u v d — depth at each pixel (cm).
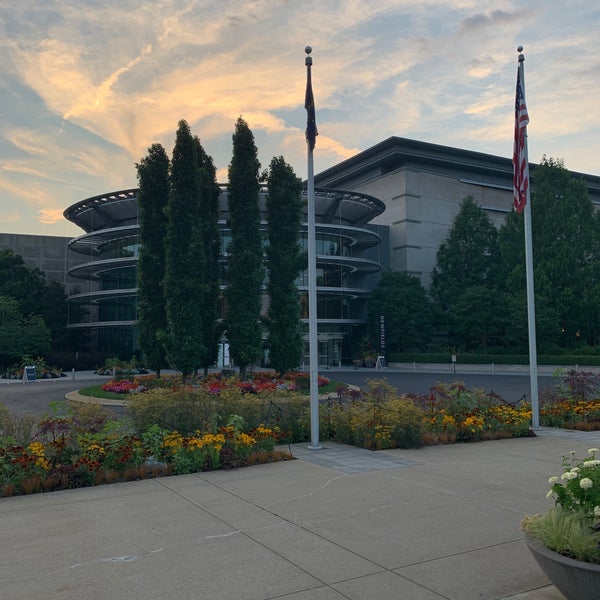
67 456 971
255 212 2850
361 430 1248
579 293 4844
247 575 527
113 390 2661
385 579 517
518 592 491
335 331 5969
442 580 515
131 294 5303
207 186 2930
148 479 941
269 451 1114
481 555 578
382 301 5888
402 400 1368
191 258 2692
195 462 998
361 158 6956
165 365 2928
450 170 7069
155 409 1198
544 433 1468
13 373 4300
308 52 1266
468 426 1334
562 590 443
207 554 582
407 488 859
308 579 517
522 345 5147
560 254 4841
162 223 2939
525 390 2817
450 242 5809
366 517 708
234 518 709
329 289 5578
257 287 2819
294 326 2869
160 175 2966
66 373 4794
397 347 5947
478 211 5772
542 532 470
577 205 5088
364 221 6278
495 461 1076
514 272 5078
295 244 2942
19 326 4884
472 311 5184
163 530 664
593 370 4250
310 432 1328
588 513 463
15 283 5538
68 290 6650
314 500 791
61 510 759
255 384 2580
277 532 652
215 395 1360
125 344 5472
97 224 6003
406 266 6303
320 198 5566
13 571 544
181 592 491
